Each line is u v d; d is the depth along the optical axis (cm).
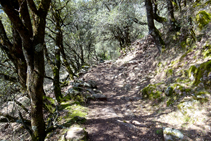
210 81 431
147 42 1562
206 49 552
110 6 1627
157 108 547
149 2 825
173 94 525
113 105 682
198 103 421
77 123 475
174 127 405
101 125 460
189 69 541
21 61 458
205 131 345
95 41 2294
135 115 548
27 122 455
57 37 867
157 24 1859
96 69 1569
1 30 438
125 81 1009
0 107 558
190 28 674
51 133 436
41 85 358
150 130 420
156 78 772
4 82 564
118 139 385
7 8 278
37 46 337
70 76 1191
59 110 604
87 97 715
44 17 346
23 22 332
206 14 636
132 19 1261
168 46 841
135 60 1327
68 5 1202
